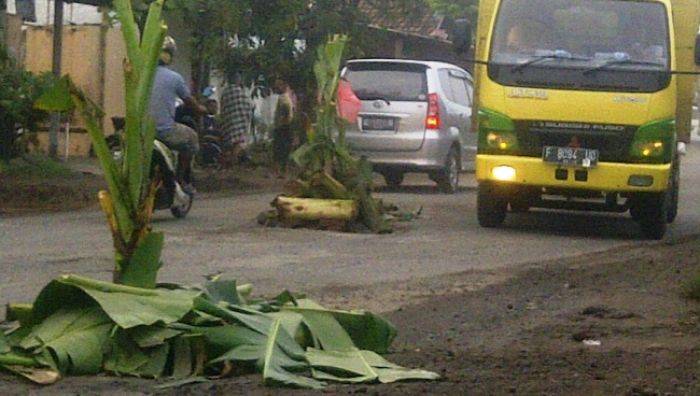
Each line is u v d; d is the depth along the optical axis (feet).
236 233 45.44
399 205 60.08
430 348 25.95
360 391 21.13
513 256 42.11
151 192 23.62
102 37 80.33
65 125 75.97
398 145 65.51
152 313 22.09
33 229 44.88
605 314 30.66
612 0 48.55
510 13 48.78
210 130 75.36
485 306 31.48
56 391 20.89
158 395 20.67
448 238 46.88
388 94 65.87
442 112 66.18
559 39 48.26
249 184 68.23
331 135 48.83
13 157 65.16
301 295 25.48
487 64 48.34
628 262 40.91
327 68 49.03
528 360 24.67
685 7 49.83
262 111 98.53
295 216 47.57
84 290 22.13
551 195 50.49
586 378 23.02
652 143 47.34
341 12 76.13
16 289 31.63
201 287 24.43
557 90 47.52
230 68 76.48
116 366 21.99
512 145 47.93
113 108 81.10
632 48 47.93
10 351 21.93
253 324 22.34
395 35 104.47
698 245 47.24
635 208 49.34
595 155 47.39
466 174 84.33
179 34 77.36
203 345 21.93
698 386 22.56
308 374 21.91
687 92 51.06
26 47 80.94
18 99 61.93
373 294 32.91
